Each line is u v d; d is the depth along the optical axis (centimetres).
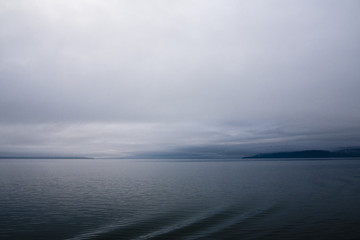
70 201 3866
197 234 2255
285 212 3014
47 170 12144
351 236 2159
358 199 3822
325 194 4294
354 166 14312
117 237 2244
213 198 4028
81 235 2317
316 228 2378
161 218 2847
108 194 4503
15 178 7762
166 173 10106
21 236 2314
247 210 3152
